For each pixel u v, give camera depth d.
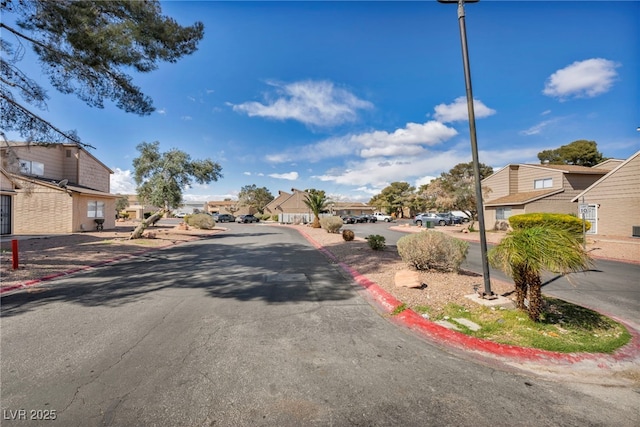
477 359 3.49
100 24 7.93
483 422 2.43
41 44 8.27
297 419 2.44
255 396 2.73
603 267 9.88
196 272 8.37
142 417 2.44
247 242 16.86
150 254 11.88
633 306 5.62
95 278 7.57
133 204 69.75
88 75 8.96
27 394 2.72
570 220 15.09
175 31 8.91
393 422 2.42
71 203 20.33
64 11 7.46
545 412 2.57
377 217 50.28
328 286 6.86
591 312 4.92
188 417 2.45
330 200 29.22
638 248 13.48
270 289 6.56
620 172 17.55
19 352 3.53
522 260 4.33
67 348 3.64
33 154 20.72
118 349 3.62
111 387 2.84
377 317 4.84
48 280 7.30
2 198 17.45
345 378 3.04
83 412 2.49
